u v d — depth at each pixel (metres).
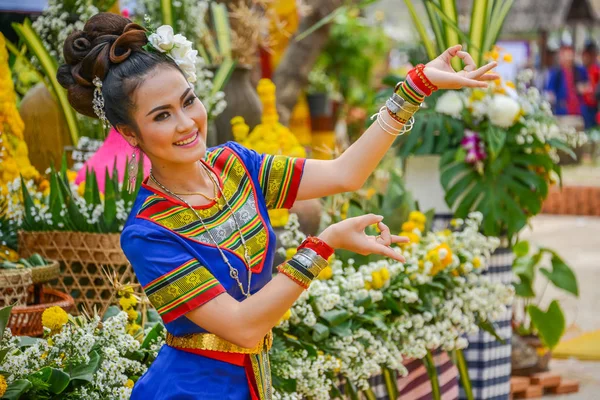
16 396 2.23
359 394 3.34
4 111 3.63
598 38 21.45
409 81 2.20
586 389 4.93
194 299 1.99
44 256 3.29
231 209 2.16
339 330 3.06
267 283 2.12
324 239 2.00
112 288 3.20
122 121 2.09
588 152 15.45
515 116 4.15
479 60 4.43
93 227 3.26
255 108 4.43
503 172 4.19
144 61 2.05
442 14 4.39
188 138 2.07
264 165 2.29
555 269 5.10
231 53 4.46
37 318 2.85
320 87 11.01
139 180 3.36
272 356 2.84
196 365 2.12
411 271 3.36
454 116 4.20
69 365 2.43
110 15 2.16
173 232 2.06
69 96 2.22
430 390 3.68
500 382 4.18
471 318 3.70
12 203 3.52
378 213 3.86
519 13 19.12
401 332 3.29
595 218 11.48
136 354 2.62
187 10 4.54
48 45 4.40
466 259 3.70
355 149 2.28
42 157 4.41
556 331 4.87
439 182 4.25
